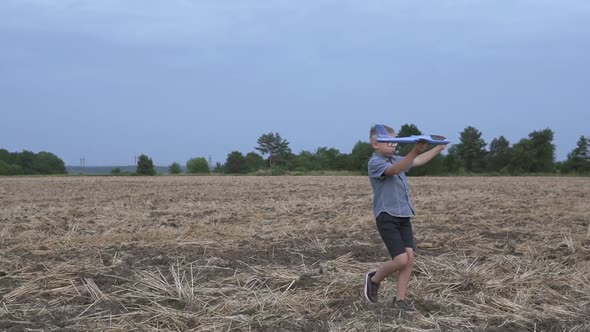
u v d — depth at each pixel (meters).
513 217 12.24
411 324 4.72
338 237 9.49
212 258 7.24
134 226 11.26
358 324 4.70
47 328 4.67
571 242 8.38
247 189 26.03
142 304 5.32
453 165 57.75
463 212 13.41
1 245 8.81
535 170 61.44
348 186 28.34
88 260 7.18
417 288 5.83
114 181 38.69
